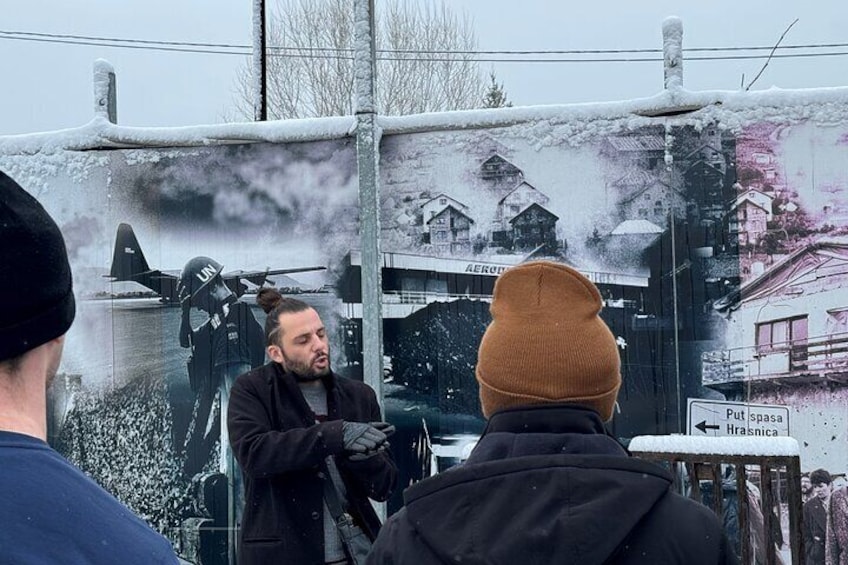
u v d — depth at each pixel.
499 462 1.37
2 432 1.02
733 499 4.49
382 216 5.14
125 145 5.49
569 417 1.43
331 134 5.17
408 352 5.08
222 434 5.27
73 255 5.55
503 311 1.52
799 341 4.58
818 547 4.48
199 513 5.28
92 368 5.48
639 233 4.82
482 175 5.04
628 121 4.84
